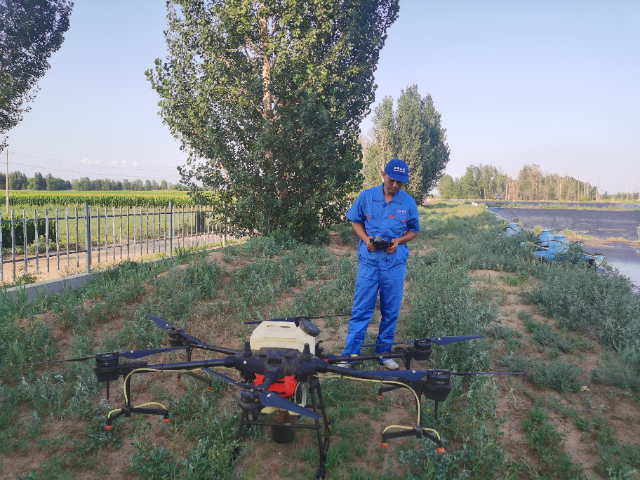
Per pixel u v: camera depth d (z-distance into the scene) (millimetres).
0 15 23641
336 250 15367
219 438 3686
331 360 3543
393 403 4555
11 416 4172
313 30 15273
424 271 9875
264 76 16156
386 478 3344
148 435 3945
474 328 5875
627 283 8727
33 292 8375
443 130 68375
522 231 15625
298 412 2334
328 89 16531
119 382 4910
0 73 24906
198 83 15930
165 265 10484
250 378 3131
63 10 25609
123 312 7387
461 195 180875
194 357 5676
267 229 15109
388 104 57938
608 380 5082
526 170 181500
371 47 18094
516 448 3869
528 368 5355
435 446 3473
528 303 8234
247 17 15297
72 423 4168
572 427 4223
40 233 16938
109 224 24422
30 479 3281
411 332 6289
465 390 4746
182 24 16672
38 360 5492
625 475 3301
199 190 16281
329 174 15672
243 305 7504
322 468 3344
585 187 171250
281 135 14562
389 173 4871
